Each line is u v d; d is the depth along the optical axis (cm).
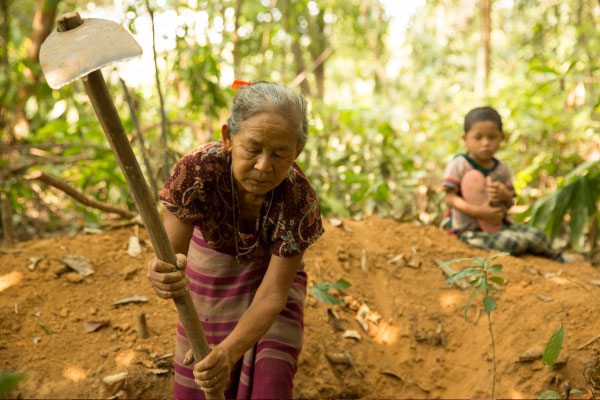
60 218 446
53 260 281
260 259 188
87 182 403
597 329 246
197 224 178
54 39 108
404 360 268
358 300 290
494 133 324
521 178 418
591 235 405
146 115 473
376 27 896
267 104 142
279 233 170
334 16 881
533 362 245
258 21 684
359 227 335
